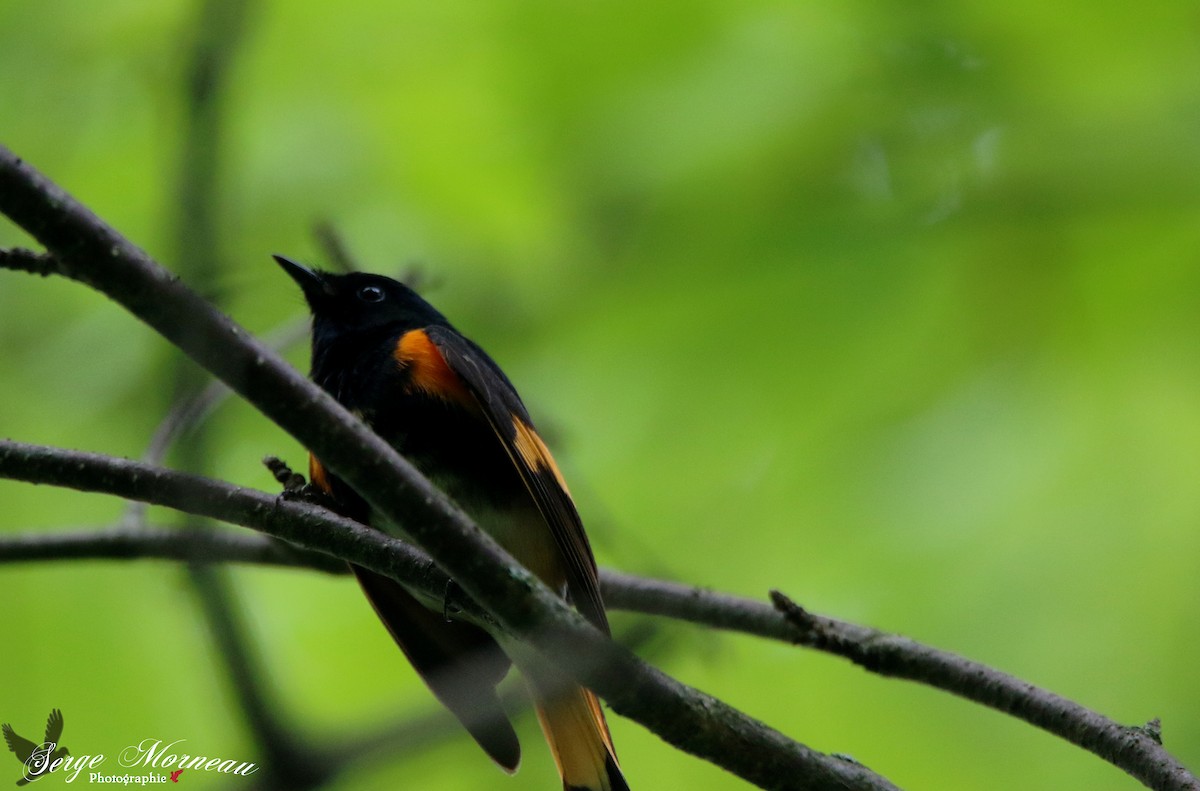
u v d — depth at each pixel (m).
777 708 9.16
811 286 8.98
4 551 6.70
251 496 5.49
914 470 8.61
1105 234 8.75
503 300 9.58
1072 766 8.84
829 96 9.16
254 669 7.69
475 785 9.29
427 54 9.39
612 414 9.10
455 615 6.57
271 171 9.46
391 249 9.50
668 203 9.27
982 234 8.93
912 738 9.04
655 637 8.32
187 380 7.86
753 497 8.80
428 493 4.56
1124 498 8.45
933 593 8.43
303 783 7.79
